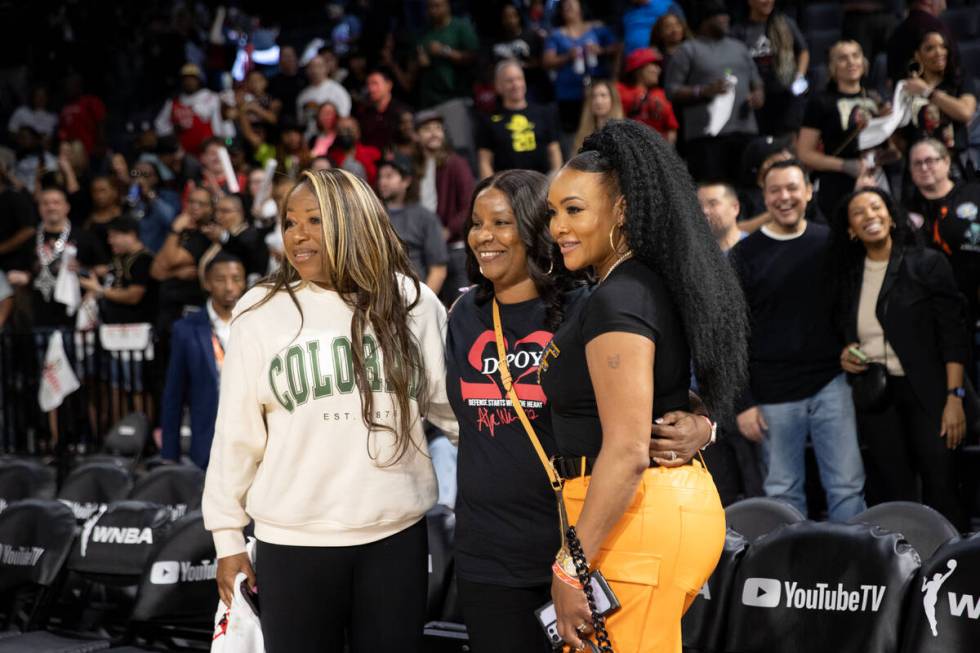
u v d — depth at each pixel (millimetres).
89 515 4621
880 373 3965
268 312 2545
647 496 2059
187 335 4598
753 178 5340
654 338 2023
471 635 2520
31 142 10070
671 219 2076
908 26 5547
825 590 2871
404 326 2576
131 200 8297
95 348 6086
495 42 8523
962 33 7641
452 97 8258
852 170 5406
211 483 2574
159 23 12172
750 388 4230
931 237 4633
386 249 2596
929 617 2670
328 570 2486
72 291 6703
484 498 2475
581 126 6582
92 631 4164
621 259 2117
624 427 1967
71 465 6148
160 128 10367
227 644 2531
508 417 2475
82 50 12492
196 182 7883
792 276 4156
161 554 3658
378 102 8039
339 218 2533
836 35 8109
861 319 4062
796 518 3254
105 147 11102
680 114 6477
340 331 2531
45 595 3949
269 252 6348
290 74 9781
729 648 2994
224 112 9836
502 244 2498
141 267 6414
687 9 7883
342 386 2500
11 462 5039
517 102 6828
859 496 4141
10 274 7047
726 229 4473
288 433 2494
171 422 4637
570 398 2115
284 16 12516
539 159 6781
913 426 4020
